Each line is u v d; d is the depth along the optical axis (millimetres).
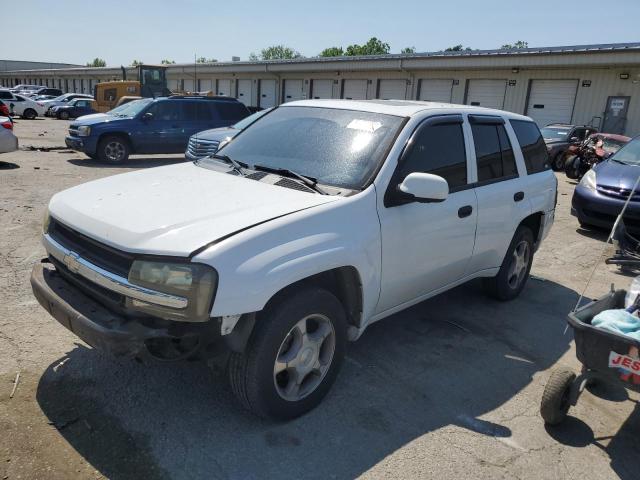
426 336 4465
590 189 8312
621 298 3539
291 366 3092
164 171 3971
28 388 3289
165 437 2949
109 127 13711
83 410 3119
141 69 29469
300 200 3201
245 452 2883
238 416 3180
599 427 3385
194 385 3453
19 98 33625
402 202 3518
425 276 3961
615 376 2953
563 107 22812
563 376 3193
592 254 7449
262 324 2889
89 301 2928
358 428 3160
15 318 4184
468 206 4195
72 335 3984
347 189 3400
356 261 3217
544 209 5359
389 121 3836
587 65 21047
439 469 2867
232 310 2639
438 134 4031
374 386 3627
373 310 3588
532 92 23672
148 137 14219
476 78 25453
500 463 2961
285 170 3631
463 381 3793
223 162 4074
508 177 4848
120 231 2793
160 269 2604
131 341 2625
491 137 4691
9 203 8125
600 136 15766
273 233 2842
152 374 3543
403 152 3641
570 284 6125
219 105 15258
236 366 2934
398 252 3588
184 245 2641
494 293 5238
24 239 6223
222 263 2619
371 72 30016
